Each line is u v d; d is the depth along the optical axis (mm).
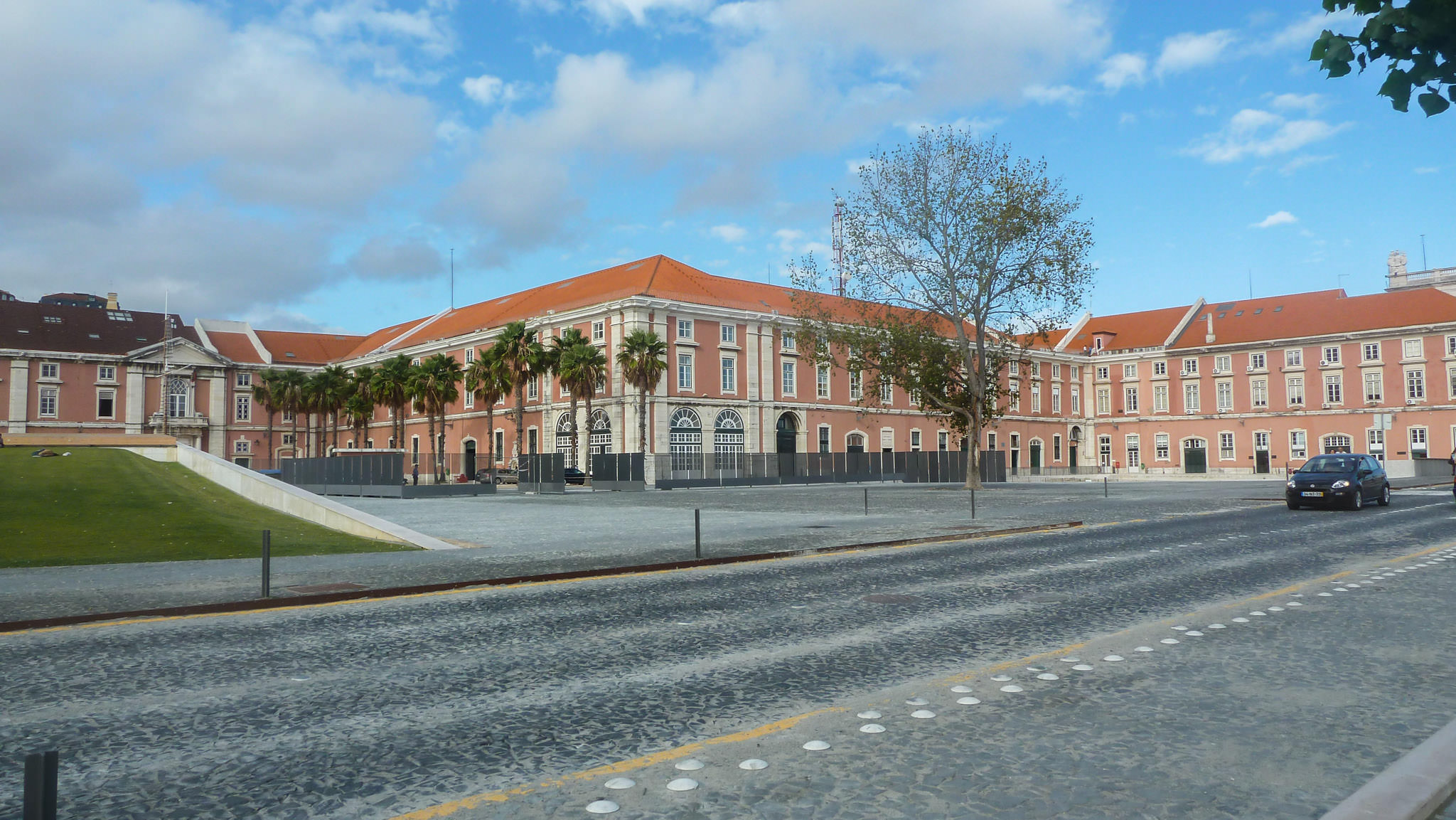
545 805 4090
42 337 76312
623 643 7844
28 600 10148
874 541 16562
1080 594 10305
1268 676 6324
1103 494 35688
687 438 59562
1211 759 4609
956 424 43125
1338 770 4426
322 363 89938
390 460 43812
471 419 72125
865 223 39188
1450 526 18516
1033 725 5219
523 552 15375
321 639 8219
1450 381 67875
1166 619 8602
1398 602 9281
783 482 55250
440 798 4203
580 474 53312
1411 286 79688
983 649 7375
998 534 18672
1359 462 24625
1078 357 87438
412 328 87375
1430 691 5844
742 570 13383
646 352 55062
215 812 4070
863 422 70375
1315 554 13891
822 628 8422
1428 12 3154
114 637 8414
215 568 13102
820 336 41438
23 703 6004
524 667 6938
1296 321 77000
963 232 38344
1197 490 40062
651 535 18578
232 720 5551
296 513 21062
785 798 4137
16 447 28062
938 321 44219
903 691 6031
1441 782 3902
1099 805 4012
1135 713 5441
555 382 63438
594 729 5273
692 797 4160
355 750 4930
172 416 80500
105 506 19422
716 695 6023
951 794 4156
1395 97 3324
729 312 61969
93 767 4691
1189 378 81625
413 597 10883
